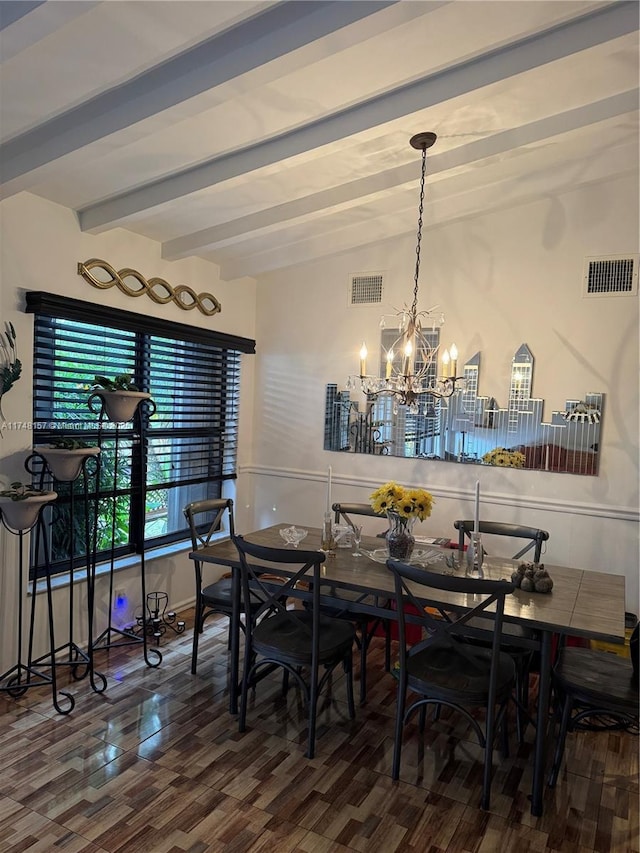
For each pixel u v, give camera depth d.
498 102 2.62
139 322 3.65
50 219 3.11
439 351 4.11
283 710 2.89
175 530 4.30
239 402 4.75
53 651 2.79
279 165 2.76
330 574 2.70
